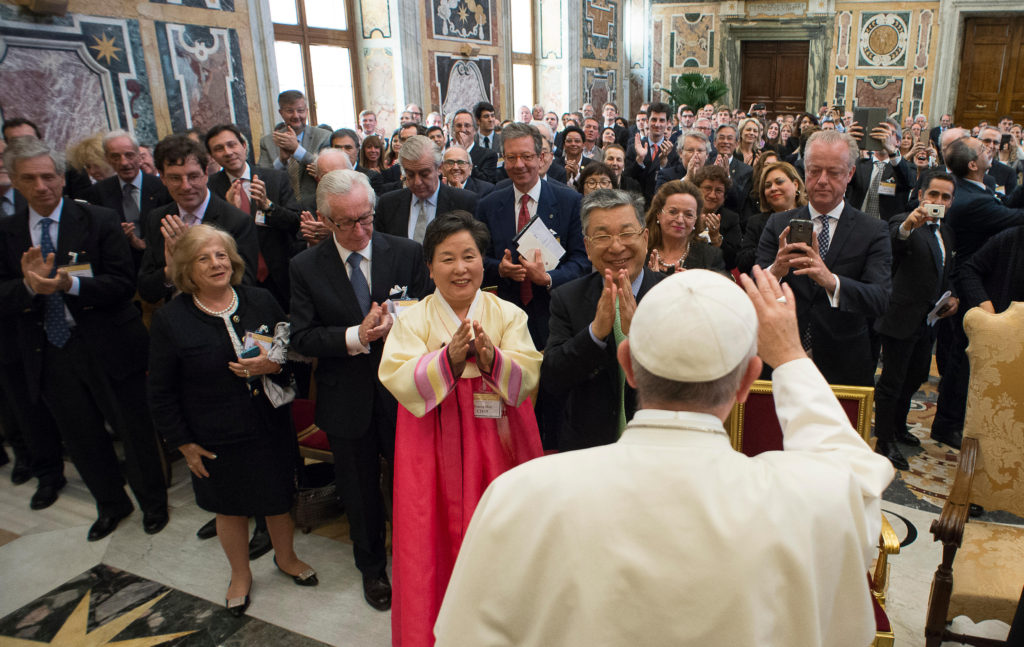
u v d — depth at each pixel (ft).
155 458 11.03
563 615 3.24
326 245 8.55
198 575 9.87
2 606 9.34
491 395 7.04
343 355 8.11
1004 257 10.74
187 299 8.47
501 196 11.29
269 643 8.47
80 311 10.36
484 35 35.70
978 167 13.76
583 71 44.37
